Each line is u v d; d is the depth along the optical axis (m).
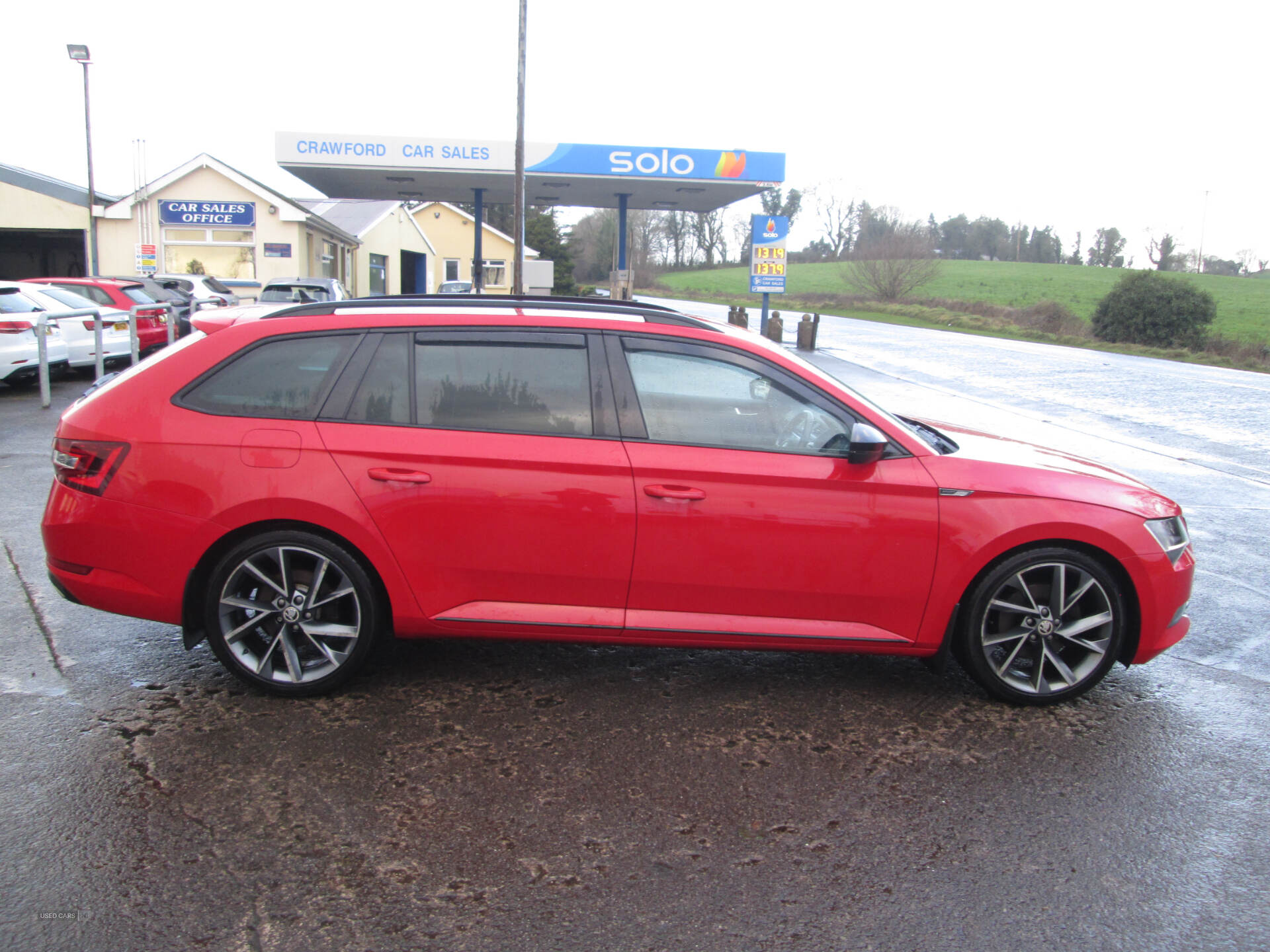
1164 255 82.06
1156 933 2.59
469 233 53.44
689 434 3.80
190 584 3.73
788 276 80.94
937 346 30.38
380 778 3.27
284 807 3.06
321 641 3.84
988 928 2.58
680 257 95.31
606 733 3.68
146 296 16.83
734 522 3.74
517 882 2.72
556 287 63.12
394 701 3.89
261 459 3.67
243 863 2.76
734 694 4.11
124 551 3.69
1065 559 3.91
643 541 3.74
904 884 2.77
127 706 3.76
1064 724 3.91
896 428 3.89
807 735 3.72
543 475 3.71
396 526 3.69
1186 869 2.90
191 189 27.86
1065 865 2.90
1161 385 19.50
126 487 3.66
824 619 3.88
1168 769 3.54
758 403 3.85
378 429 3.72
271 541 3.72
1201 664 4.68
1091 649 3.98
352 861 2.79
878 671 4.44
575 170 22.08
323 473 3.66
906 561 3.82
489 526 3.71
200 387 3.75
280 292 21.30
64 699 3.80
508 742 3.57
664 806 3.16
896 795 3.29
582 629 3.81
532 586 3.79
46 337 11.78
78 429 3.76
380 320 3.84
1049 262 97.69
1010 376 20.77
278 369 3.78
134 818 2.97
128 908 2.55
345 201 45.69
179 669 4.14
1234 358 29.56
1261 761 3.64
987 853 2.95
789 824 3.07
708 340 3.87
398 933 2.49
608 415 3.79
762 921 2.58
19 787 3.13
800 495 3.76
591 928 2.53
